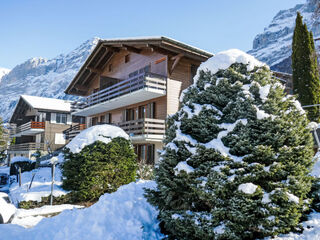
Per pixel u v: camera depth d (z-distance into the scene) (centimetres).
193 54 1561
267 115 511
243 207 455
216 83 589
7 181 1583
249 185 461
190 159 550
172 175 589
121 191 812
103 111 2316
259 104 541
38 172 1769
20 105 3944
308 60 1641
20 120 4250
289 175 486
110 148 1072
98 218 641
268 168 477
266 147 486
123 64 2064
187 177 530
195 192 518
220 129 552
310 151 543
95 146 1052
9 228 588
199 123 580
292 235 483
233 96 572
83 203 1016
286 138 524
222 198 489
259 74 585
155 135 1527
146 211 680
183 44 1487
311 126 581
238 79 583
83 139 1105
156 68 1698
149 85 1513
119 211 670
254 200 463
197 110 588
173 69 1603
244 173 490
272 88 563
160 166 612
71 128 2695
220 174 481
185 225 526
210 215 505
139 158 1816
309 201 525
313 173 682
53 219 684
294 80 1708
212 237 486
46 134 3291
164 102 1603
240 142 502
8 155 4431
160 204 609
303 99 1609
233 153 520
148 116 1741
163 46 1477
